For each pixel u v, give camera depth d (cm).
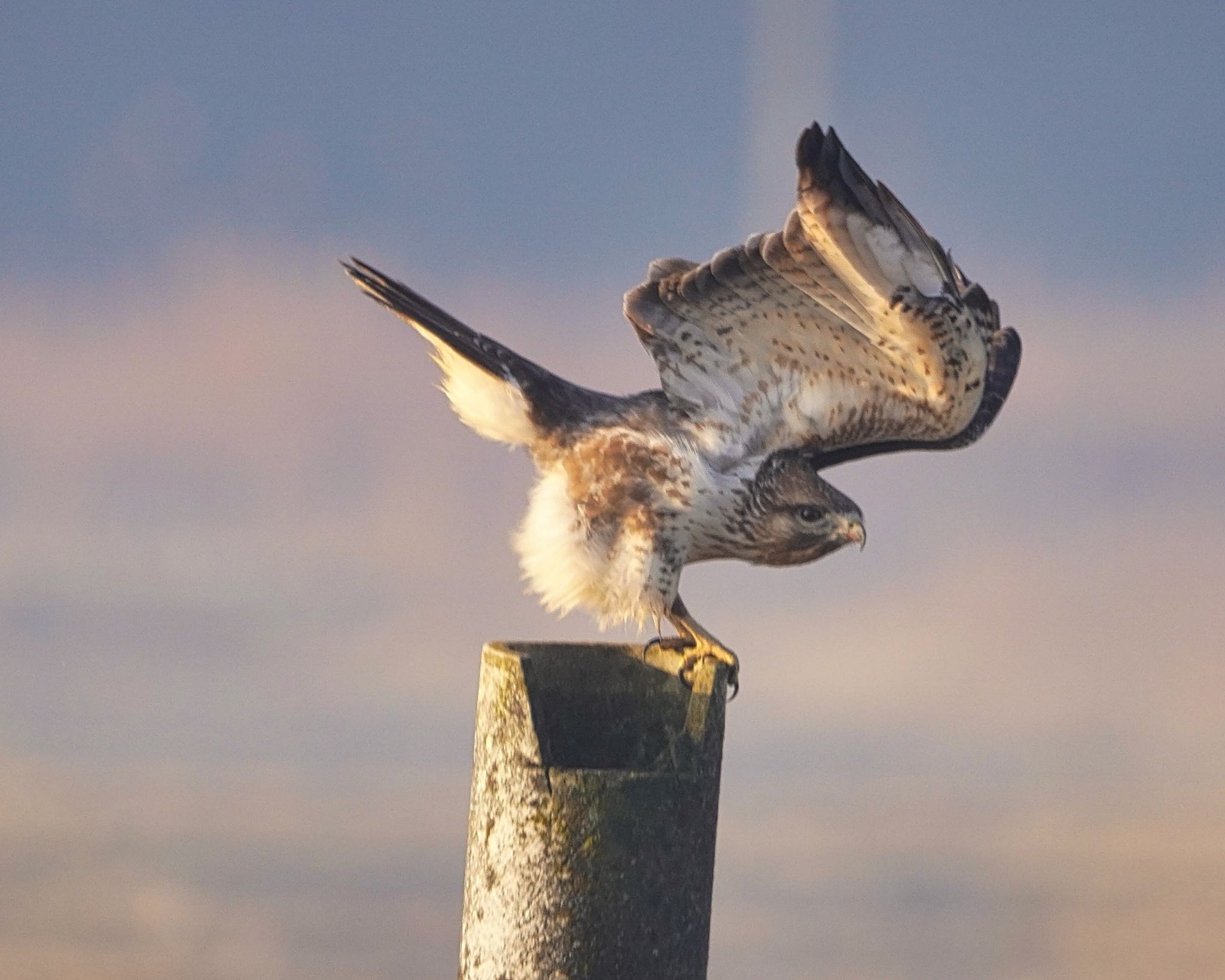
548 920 925
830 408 1264
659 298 1266
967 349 1197
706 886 952
